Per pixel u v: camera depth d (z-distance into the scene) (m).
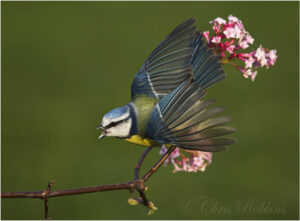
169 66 7.83
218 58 7.53
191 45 7.71
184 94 6.93
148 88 8.00
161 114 7.04
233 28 7.54
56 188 14.49
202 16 19.94
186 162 8.84
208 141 5.91
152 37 19.47
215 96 16.92
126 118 7.99
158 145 8.33
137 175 7.94
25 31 19.92
